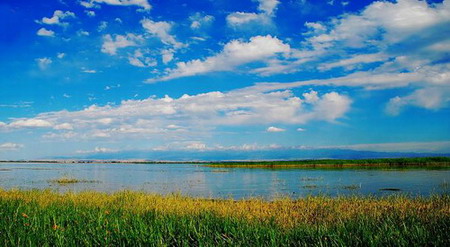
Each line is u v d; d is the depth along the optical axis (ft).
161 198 68.03
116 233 35.58
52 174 230.07
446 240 33.09
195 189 117.60
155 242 33.35
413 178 147.23
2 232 35.14
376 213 49.26
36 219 39.47
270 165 338.34
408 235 34.63
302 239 35.17
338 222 42.73
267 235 35.17
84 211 48.14
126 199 65.10
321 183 133.39
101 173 250.78
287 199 73.77
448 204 58.80
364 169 233.35
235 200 82.07
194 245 34.42
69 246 32.71
